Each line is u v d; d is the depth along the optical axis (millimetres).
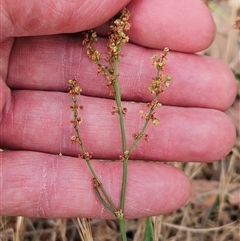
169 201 124
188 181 126
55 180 122
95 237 148
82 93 131
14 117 127
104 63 129
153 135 126
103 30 128
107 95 130
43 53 129
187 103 130
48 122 127
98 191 120
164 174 123
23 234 143
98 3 116
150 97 130
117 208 122
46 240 149
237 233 147
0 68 130
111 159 129
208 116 127
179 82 129
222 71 130
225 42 171
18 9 114
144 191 122
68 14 116
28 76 131
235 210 151
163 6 125
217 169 157
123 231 117
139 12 125
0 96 123
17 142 128
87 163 119
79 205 123
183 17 126
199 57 131
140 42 128
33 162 123
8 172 122
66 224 149
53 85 131
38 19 116
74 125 117
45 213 124
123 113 118
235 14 166
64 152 128
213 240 147
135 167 123
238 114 162
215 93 130
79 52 129
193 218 150
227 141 127
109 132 127
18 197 122
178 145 126
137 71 129
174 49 129
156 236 138
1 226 146
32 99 128
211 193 151
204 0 143
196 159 128
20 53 129
